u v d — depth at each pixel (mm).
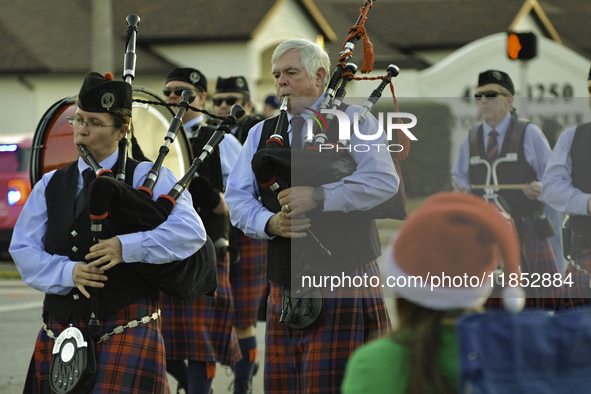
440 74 51781
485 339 5387
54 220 9398
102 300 9133
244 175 10430
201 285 9617
